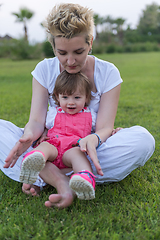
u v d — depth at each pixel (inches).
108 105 80.9
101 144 74.5
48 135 80.4
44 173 69.2
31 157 60.2
